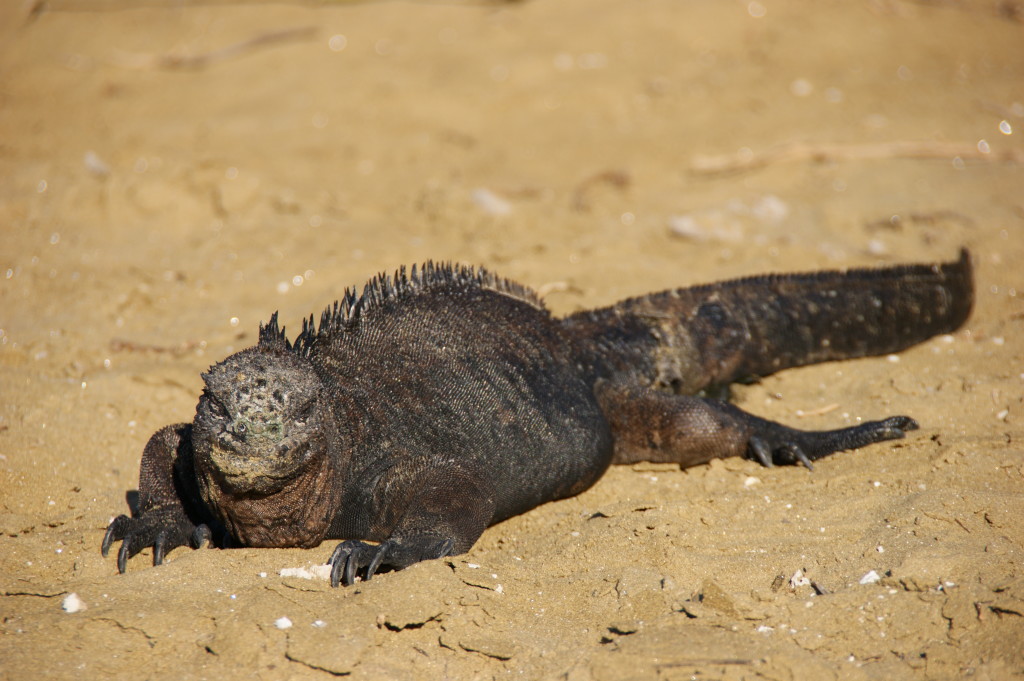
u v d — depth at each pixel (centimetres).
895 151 4309
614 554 1772
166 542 1769
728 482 2148
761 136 4572
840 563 1723
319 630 1512
